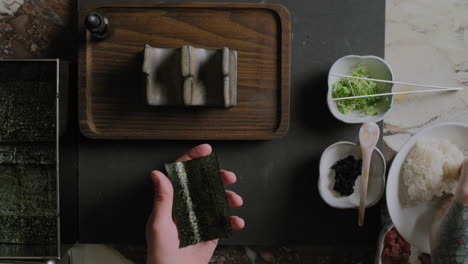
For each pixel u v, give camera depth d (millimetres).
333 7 733
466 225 639
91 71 712
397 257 729
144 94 681
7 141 694
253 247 763
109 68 713
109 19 710
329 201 719
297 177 744
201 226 647
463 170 658
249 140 742
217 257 764
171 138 712
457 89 734
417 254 727
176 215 645
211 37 714
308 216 746
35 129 693
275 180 744
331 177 723
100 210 747
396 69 754
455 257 641
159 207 618
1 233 696
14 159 695
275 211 747
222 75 662
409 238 703
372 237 743
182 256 651
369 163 692
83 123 707
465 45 748
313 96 739
